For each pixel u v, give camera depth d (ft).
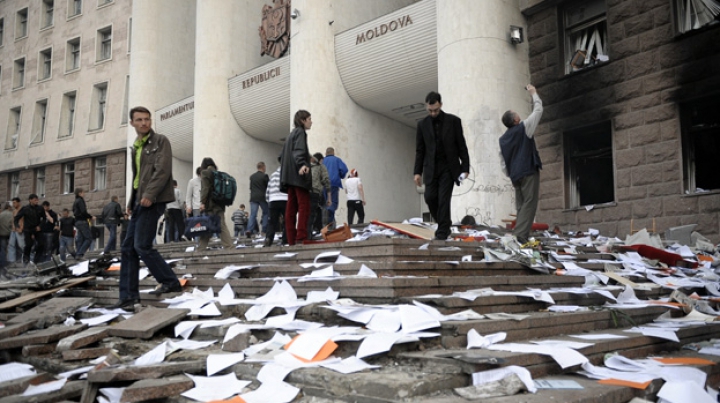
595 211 41.98
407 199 65.21
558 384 11.47
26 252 51.13
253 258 23.80
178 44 90.79
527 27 47.47
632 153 40.14
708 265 29.07
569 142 44.78
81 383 12.98
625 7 41.06
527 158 24.44
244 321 16.69
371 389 10.70
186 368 13.11
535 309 17.51
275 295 18.42
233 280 20.81
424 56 51.78
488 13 44.83
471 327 13.60
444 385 11.03
